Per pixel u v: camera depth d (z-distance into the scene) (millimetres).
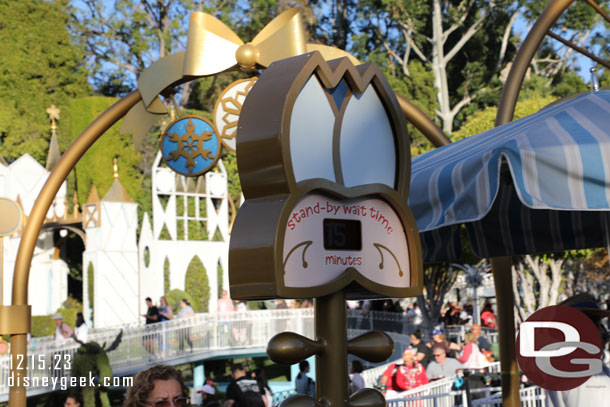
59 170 7660
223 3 47094
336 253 2881
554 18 6578
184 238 32062
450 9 48000
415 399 8625
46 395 15906
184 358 20844
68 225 30969
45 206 7789
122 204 29812
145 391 3125
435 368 11633
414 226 3133
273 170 2725
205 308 31922
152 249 30812
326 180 2834
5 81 43094
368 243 3000
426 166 4805
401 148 3150
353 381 14109
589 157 3775
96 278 28906
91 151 37062
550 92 46500
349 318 27562
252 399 10273
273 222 2672
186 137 7262
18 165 32812
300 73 2777
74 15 48812
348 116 3004
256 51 6730
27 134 43000
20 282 7891
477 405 8250
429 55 50969
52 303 33656
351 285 3072
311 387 16984
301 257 2758
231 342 22297
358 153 3025
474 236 6418
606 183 3746
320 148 2896
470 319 27562
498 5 47219
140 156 38000
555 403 4727
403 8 46625
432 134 6773
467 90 48688
